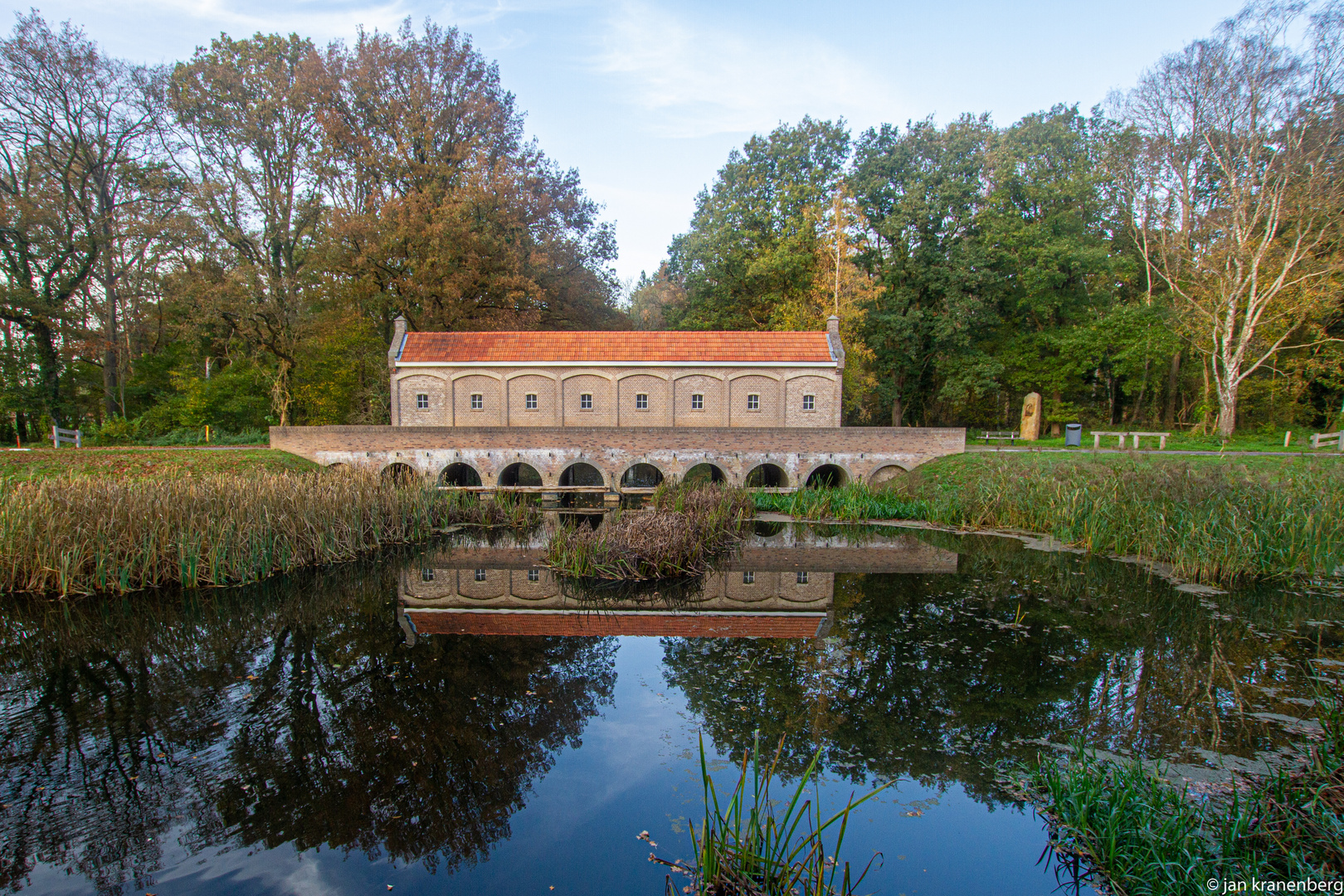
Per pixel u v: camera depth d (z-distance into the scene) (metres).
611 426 27.47
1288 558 14.81
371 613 13.19
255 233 37.62
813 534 20.84
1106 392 46.69
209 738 8.11
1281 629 11.73
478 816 6.57
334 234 32.22
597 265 46.03
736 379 31.22
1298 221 31.41
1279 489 15.95
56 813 6.51
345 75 34.62
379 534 19.31
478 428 27.27
